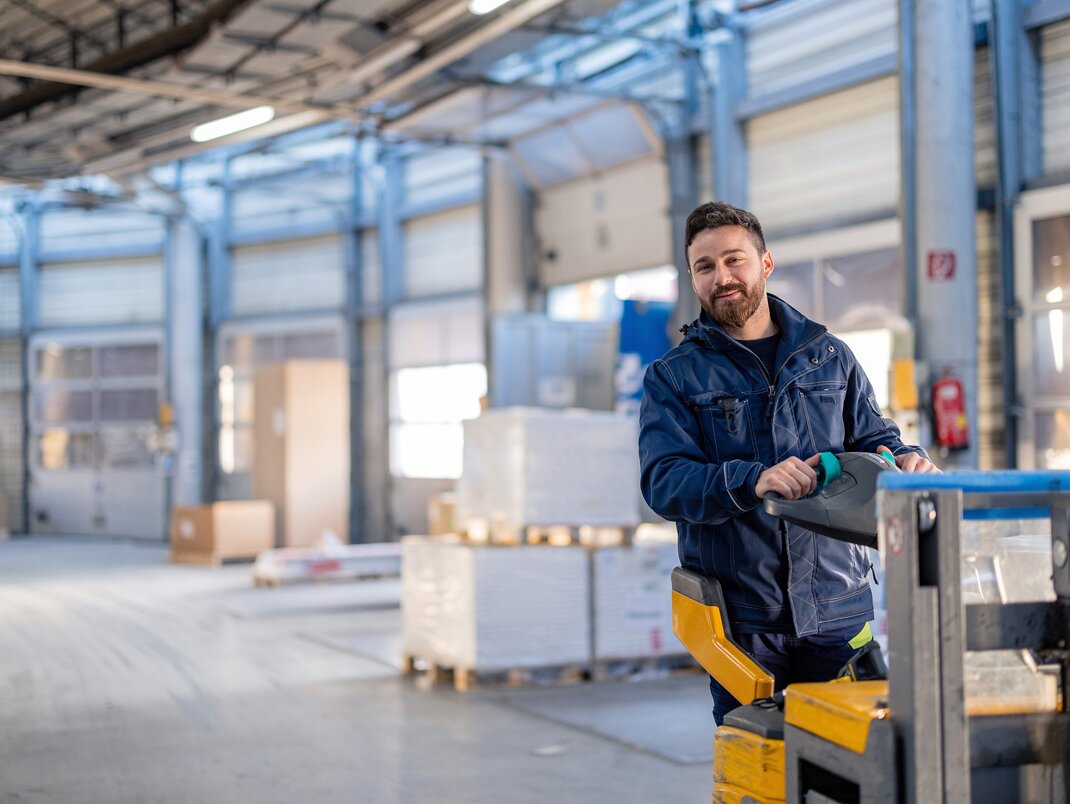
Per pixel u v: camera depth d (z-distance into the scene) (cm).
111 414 1839
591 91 991
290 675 699
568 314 1225
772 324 257
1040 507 191
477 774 474
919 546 175
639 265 1090
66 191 1458
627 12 1040
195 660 751
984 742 183
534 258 1209
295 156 1609
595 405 1165
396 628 891
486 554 649
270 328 1664
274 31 880
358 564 1204
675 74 1036
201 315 1731
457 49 869
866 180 873
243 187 1644
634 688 654
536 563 661
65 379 1877
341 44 903
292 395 1440
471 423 710
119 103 1110
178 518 1445
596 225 1137
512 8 809
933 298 696
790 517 210
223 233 1720
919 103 702
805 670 248
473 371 1416
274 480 1463
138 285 1825
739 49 968
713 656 238
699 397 245
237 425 1712
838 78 877
